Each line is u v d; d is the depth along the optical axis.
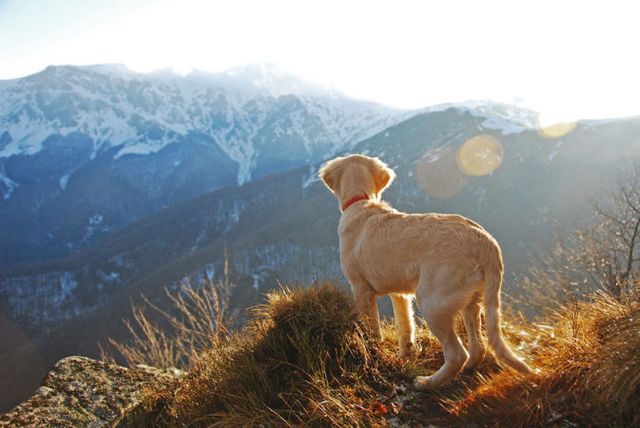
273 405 3.43
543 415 2.81
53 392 3.88
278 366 3.79
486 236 3.45
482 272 3.41
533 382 3.12
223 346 4.16
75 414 3.64
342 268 4.32
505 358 3.21
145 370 4.44
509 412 2.95
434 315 3.46
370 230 4.02
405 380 3.69
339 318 3.93
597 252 9.67
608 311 3.71
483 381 3.44
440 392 3.49
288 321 3.99
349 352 3.82
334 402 3.14
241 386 3.55
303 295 4.14
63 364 4.32
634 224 9.77
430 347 4.29
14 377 68.44
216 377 3.74
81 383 4.05
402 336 4.11
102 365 4.40
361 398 3.42
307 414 3.17
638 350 2.81
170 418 3.58
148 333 5.36
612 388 2.73
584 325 3.72
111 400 3.87
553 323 4.50
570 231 12.13
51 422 3.52
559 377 3.04
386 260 3.81
